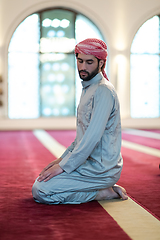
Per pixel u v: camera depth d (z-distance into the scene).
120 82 10.47
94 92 2.19
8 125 10.17
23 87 10.36
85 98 2.25
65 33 10.41
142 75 10.73
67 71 10.57
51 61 10.46
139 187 2.82
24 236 1.69
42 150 5.29
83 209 2.15
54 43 10.40
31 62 10.34
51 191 2.22
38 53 10.35
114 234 1.73
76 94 10.66
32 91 10.42
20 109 10.38
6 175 3.33
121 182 3.01
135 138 7.30
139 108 10.80
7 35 9.96
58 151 5.18
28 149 5.43
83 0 10.10
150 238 1.68
